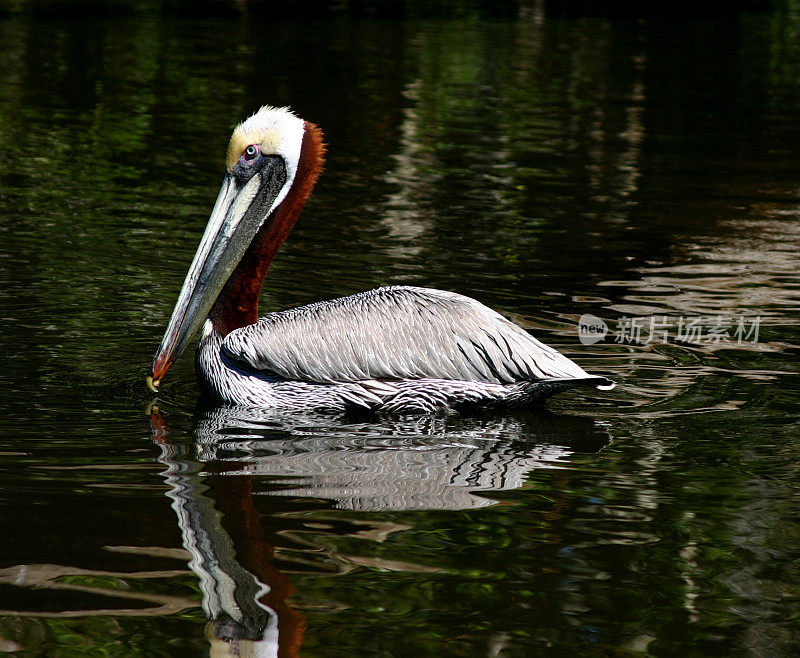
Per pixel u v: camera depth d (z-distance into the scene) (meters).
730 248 16.98
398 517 7.63
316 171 11.43
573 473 8.61
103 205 18.80
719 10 55.09
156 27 42.81
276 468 8.60
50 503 7.64
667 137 26.89
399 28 45.47
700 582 6.71
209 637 5.90
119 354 11.55
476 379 10.34
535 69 36.72
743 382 11.03
